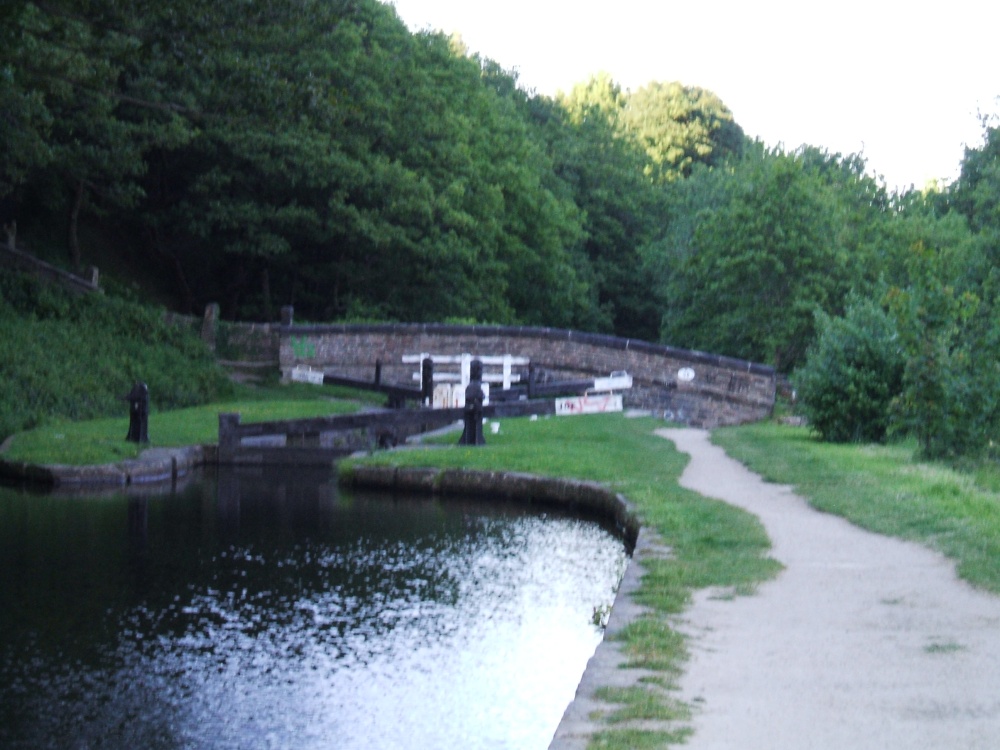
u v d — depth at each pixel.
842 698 6.34
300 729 7.69
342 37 43.09
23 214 39.81
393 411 21.48
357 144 43.38
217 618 10.41
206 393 31.19
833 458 18.62
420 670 8.88
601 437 22.66
